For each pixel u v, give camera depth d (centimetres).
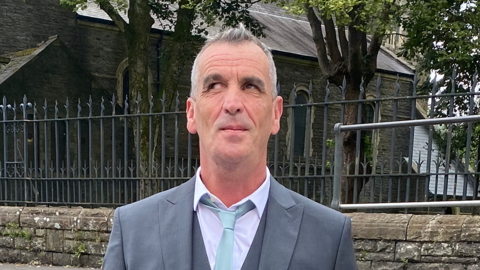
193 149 1550
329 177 426
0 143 1143
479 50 912
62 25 1552
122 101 1630
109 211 479
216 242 143
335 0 650
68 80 1377
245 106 138
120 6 1170
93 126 1381
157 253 140
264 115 142
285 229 142
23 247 502
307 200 155
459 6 908
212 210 147
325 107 414
